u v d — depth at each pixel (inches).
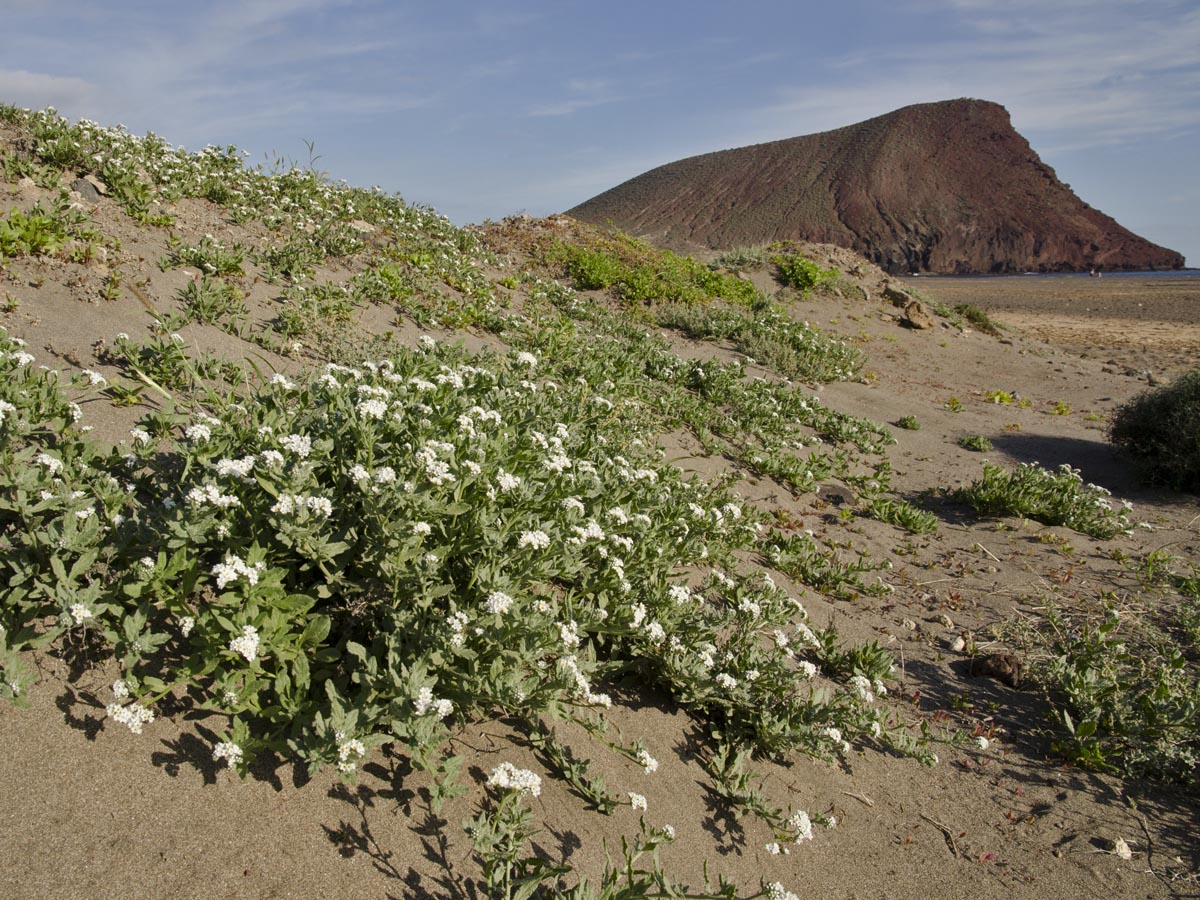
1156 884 146.3
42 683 105.7
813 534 288.8
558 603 155.0
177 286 256.4
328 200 450.0
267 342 243.3
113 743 103.0
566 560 148.3
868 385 553.3
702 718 159.2
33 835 90.0
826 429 420.5
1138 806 166.9
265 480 125.4
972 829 153.7
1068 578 273.0
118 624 114.5
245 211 354.6
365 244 398.3
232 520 126.3
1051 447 450.0
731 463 333.1
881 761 168.6
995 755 177.5
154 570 112.7
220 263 279.6
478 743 125.9
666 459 304.5
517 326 379.9
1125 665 210.8
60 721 102.7
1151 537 324.2
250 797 103.8
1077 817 161.6
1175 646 223.5
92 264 239.3
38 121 316.8
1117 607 250.4
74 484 131.4
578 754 133.2
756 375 494.0
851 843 143.0
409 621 124.2
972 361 685.9
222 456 148.9
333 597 132.1
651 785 135.9
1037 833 155.6
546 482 172.4
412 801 112.2
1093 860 150.4
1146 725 181.6
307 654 117.3
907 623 231.6
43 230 235.6
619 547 167.9
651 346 451.5
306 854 100.0
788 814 143.6
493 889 104.2
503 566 141.9
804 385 508.4
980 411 527.8
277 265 316.5
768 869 130.7
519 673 126.0
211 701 106.6
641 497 207.5
